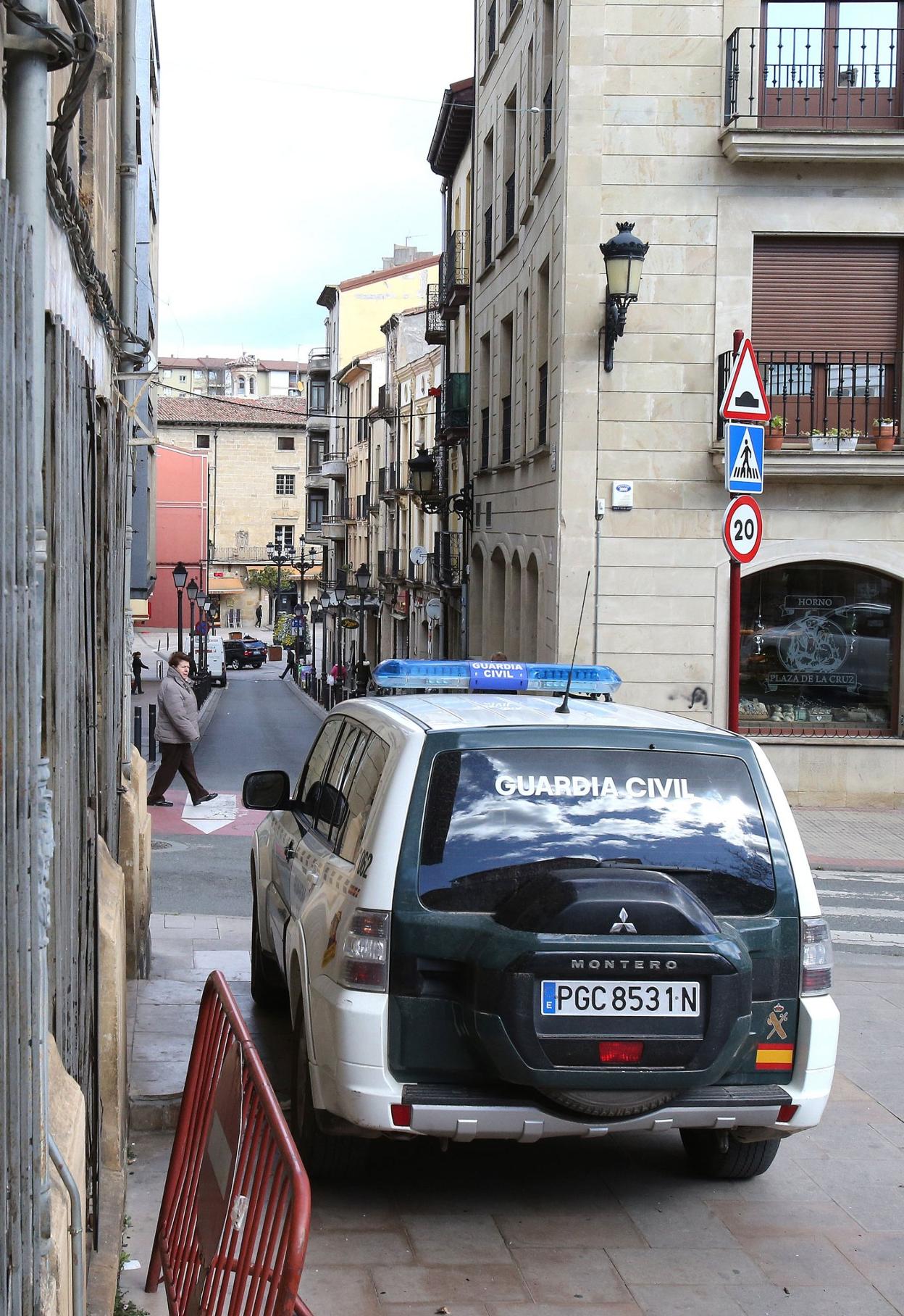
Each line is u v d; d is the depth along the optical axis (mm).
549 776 4879
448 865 4699
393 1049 4617
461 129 30844
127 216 9117
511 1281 4555
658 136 17656
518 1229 4969
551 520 18625
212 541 97812
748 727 18188
